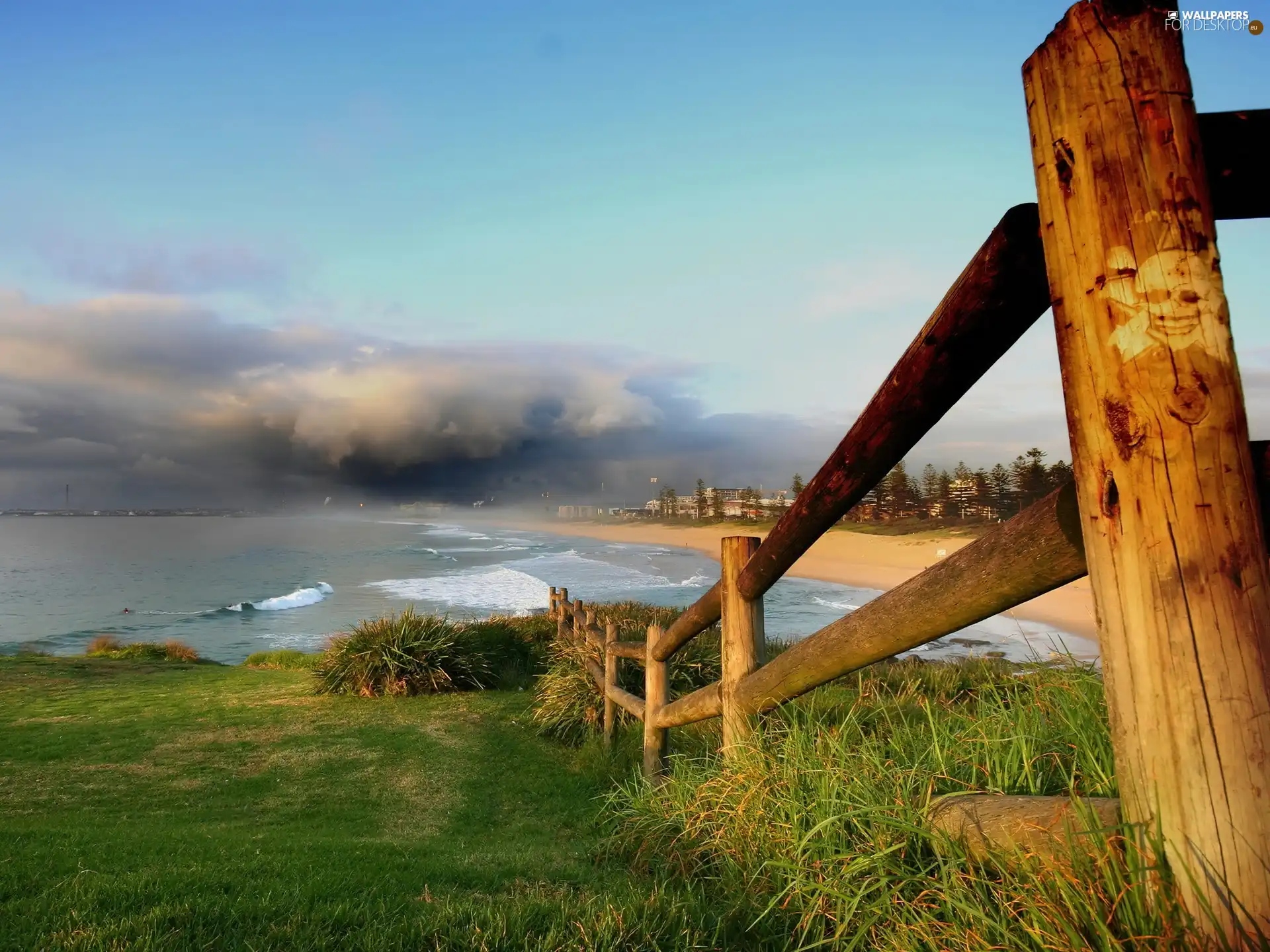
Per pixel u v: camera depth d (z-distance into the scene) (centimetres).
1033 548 131
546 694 746
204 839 371
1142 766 104
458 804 494
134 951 203
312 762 605
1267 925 93
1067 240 108
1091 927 124
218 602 3956
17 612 3619
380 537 12088
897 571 4269
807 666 243
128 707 830
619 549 7894
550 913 231
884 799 211
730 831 263
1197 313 100
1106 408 104
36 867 293
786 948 194
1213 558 97
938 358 137
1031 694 253
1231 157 105
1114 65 105
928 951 159
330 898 258
